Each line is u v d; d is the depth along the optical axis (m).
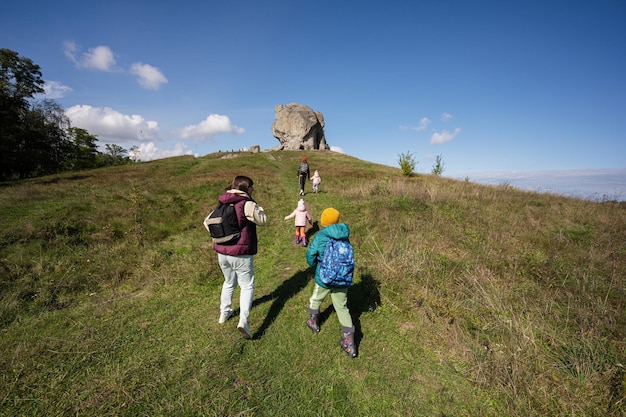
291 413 2.24
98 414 2.17
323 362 2.78
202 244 6.18
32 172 33.28
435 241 5.96
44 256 5.16
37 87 29.69
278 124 62.75
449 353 2.91
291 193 12.16
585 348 2.76
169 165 26.33
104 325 3.36
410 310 3.62
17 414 2.15
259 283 4.51
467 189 12.10
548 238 6.64
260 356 2.85
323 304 3.84
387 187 10.95
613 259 5.40
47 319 3.48
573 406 2.23
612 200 11.32
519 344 2.89
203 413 2.20
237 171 21.42
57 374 2.56
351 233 6.40
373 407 2.31
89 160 46.59
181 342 3.04
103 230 6.54
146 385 2.46
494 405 2.31
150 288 4.34
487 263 5.08
